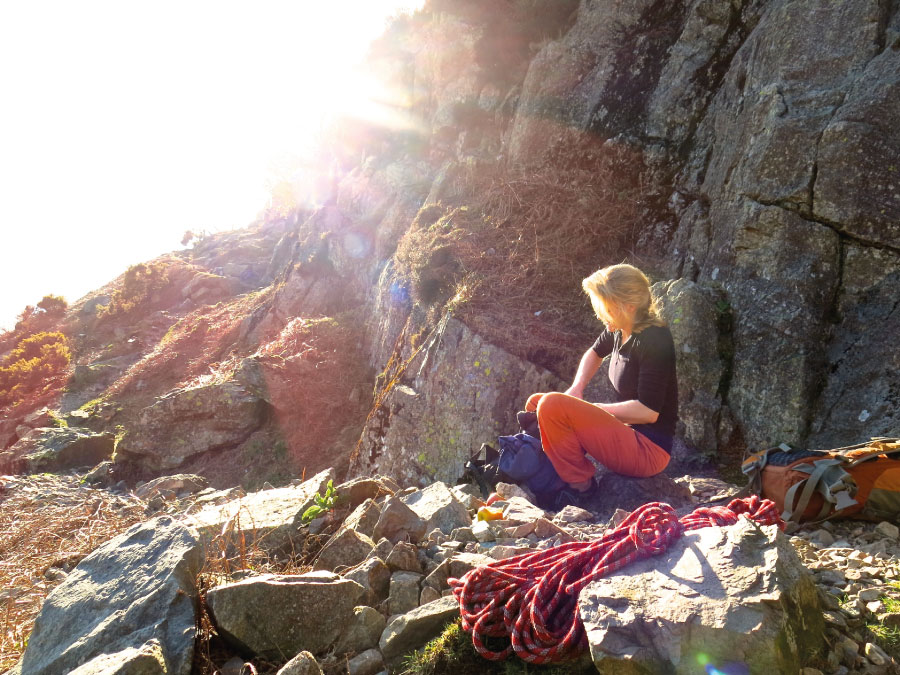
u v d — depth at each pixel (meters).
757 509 2.56
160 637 2.26
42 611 2.62
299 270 18.97
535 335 7.19
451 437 7.23
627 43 9.19
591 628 1.96
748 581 1.95
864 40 5.69
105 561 2.75
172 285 30.34
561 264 7.82
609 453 3.94
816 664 1.94
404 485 7.62
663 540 2.24
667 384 3.88
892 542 3.07
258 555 3.25
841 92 5.60
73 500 6.07
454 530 3.34
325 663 2.38
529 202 8.62
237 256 32.12
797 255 5.46
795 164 5.56
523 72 13.68
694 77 8.08
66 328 31.84
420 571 2.90
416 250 9.70
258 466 12.96
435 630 2.38
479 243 8.62
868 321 5.07
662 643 1.87
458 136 14.63
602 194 8.27
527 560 2.47
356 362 14.30
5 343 33.47
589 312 7.31
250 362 14.15
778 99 5.89
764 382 5.34
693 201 7.54
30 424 20.70
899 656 2.05
